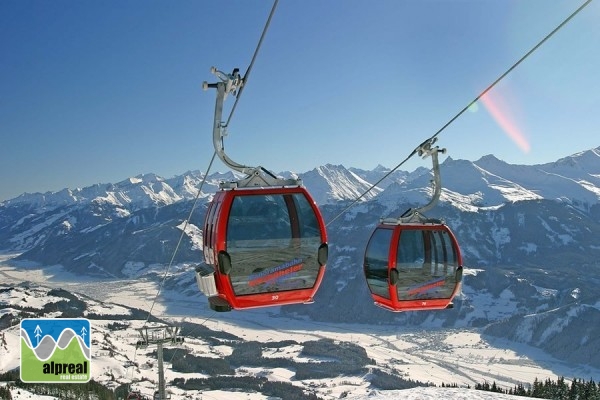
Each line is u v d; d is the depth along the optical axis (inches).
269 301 439.2
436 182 626.2
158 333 1518.2
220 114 424.2
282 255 436.5
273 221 436.1
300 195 442.9
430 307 606.2
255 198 437.1
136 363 7175.2
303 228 440.8
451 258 605.9
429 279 600.7
